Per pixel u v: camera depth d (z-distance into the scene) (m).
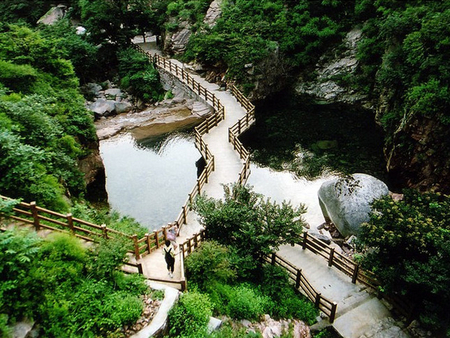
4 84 15.51
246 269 11.62
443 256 9.89
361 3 29.48
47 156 12.59
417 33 19.17
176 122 26.72
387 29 22.92
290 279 12.42
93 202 17.91
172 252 9.74
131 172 20.86
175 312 8.55
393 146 19.64
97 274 8.76
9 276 7.58
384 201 12.17
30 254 8.01
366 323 10.80
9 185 10.32
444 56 18.02
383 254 11.27
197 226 13.82
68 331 7.56
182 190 19.03
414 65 19.92
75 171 15.40
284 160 21.98
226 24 31.98
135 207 17.72
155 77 30.70
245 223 11.90
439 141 17.06
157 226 16.33
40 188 10.95
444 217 11.16
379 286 11.45
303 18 31.42
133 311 8.11
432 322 9.86
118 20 33.12
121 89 31.22
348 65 30.12
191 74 31.72
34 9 42.06
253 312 10.07
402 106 20.38
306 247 13.67
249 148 23.33
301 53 31.34
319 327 10.70
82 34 33.00
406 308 10.95
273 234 11.71
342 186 16.28
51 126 13.97
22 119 12.89
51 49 18.41
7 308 7.26
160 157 22.52
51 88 17.17
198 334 8.46
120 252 9.17
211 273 10.39
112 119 27.73
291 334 10.09
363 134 24.59
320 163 21.50
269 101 30.44
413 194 12.52
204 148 20.02
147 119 27.42
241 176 16.69
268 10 32.50
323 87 30.72
